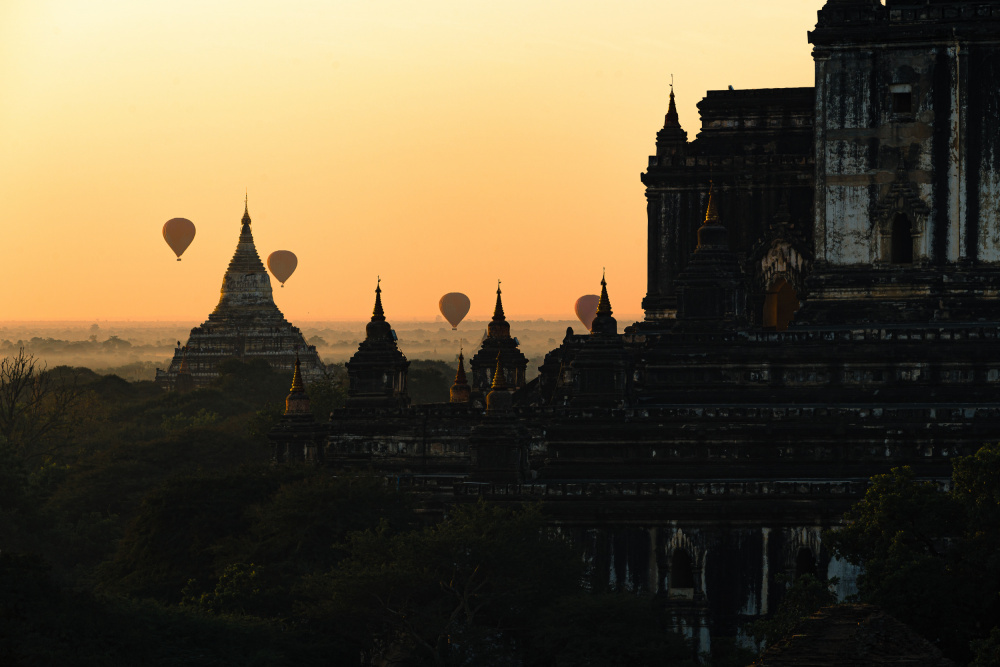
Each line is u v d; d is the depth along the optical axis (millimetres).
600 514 143750
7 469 196000
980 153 162125
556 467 152250
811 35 165625
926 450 145750
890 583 111812
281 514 143750
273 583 139375
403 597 128875
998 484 117625
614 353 156375
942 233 163250
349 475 150875
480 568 129750
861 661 68000
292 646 125500
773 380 158125
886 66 164250
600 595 130000
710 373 159500
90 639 114250
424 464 174000
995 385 153375
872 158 165000
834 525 141000
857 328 159000
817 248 166750
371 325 189750
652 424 151000
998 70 161625
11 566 118000
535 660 129625
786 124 182750
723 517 142375
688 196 182125
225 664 118188
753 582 142125
